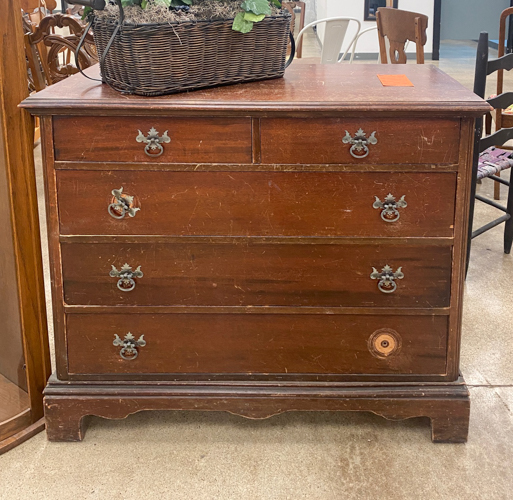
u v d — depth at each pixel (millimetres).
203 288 1679
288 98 1567
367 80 1832
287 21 1826
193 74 1646
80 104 1524
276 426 1851
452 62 8422
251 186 1600
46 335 1831
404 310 1684
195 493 1585
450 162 1573
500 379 2070
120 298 1688
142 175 1591
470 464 1682
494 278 2838
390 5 7859
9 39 1594
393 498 1562
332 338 1715
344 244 1640
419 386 1734
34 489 1597
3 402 1851
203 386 1739
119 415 1741
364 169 1577
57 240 1645
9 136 1632
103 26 1643
